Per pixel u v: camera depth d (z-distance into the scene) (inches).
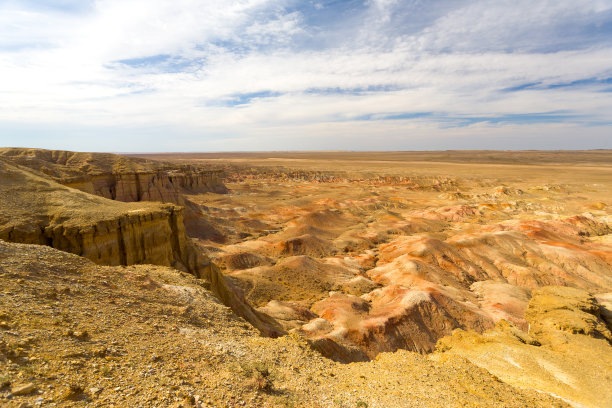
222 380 449.4
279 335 1330.0
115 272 709.3
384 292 2242.9
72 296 552.4
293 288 2333.9
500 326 1318.9
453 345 1227.2
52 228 1101.1
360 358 1593.3
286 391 474.6
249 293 2108.8
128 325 529.0
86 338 445.7
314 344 1406.3
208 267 1374.3
